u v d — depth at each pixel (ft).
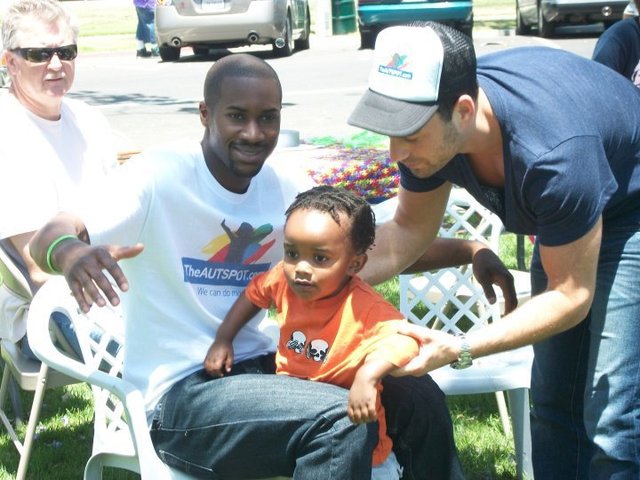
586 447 11.30
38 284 13.29
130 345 10.37
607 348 10.16
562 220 9.10
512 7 85.51
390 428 9.80
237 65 9.98
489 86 9.27
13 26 13.62
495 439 14.99
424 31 8.82
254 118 9.91
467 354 9.10
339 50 59.16
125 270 10.17
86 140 14.34
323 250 9.21
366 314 9.38
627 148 9.68
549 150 8.95
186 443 9.82
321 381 9.62
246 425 9.41
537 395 11.56
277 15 53.88
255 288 10.11
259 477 9.71
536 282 11.22
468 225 15.37
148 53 60.08
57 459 14.83
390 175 18.90
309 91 44.45
